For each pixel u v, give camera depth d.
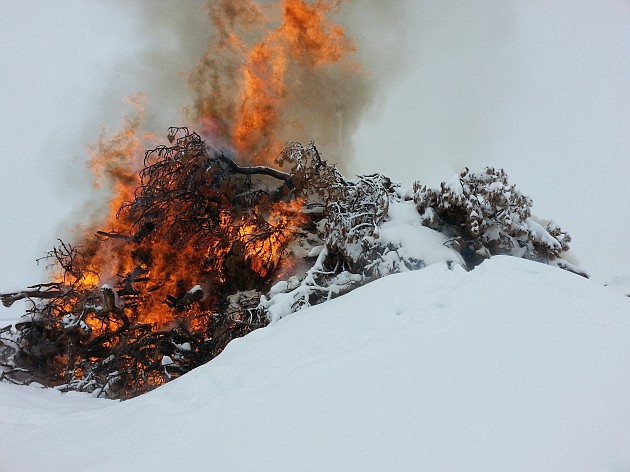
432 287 6.03
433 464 3.14
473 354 4.36
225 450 3.72
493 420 3.47
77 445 4.73
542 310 5.05
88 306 15.97
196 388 5.21
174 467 3.67
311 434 3.66
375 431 3.56
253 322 13.77
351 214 14.31
